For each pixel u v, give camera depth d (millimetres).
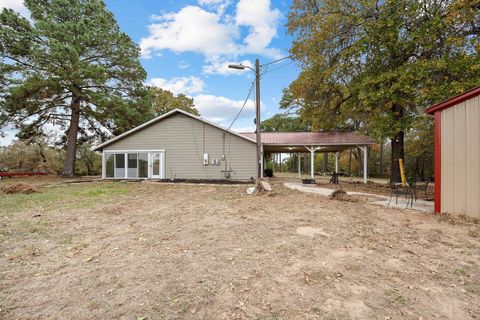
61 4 16094
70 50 14289
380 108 12242
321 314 1973
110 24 17438
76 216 5375
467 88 8281
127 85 18281
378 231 4266
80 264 2893
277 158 50469
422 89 9242
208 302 2131
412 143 22812
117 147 16188
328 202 7152
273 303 2119
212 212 5812
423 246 3541
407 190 7375
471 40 8891
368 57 11578
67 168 17547
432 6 9828
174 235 4008
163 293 2262
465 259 3104
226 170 15219
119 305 2074
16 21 14531
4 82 14742
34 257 3102
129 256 3137
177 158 15680
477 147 4977
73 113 17750
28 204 6789
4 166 24047
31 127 17312
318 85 14109
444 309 2086
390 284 2469
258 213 5691
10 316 1920
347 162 34438
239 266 2840
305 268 2789
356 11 11648
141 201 7445
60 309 2020
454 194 5340
